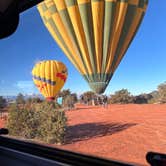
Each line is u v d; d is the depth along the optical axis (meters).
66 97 28.55
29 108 16.11
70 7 17.20
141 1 17.53
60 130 13.30
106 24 17.14
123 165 3.08
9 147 4.59
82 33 17.44
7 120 14.77
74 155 3.71
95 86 17.86
